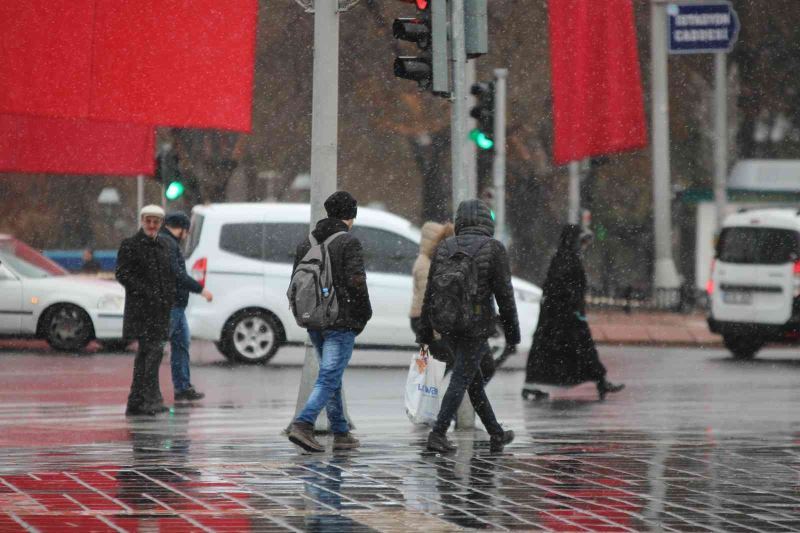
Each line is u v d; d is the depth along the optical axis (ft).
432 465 106.52
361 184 426.10
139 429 132.36
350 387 184.44
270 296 223.30
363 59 388.98
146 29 161.48
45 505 86.07
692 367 229.66
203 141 388.98
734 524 83.05
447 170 421.18
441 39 133.28
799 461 111.45
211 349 256.93
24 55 159.22
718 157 363.35
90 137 223.92
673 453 116.16
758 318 249.96
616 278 488.44
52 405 157.48
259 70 391.24
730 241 255.50
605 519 83.92
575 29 202.59
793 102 432.25
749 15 416.67
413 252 223.10
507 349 120.47
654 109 374.02
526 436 128.98
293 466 104.99
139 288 144.66
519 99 394.93
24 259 248.73
